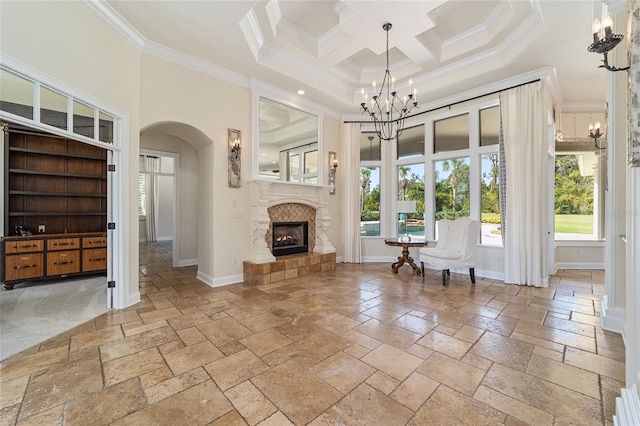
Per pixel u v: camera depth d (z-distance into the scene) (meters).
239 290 4.15
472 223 4.61
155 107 3.77
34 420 1.60
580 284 4.52
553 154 5.25
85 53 2.82
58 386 1.90
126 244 3.39
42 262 4.39
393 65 5.26
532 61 4.10
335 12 3.81
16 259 4.20
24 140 4.59
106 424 1.57
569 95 5.39
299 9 3.76
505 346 2.47
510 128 4.62
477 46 4.26
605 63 1.99
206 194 4.60
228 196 4.57
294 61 4.69
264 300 3.70
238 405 1.72
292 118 5.51
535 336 2.67
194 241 6.20
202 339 2.58
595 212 5.80
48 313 3.20
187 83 4.09
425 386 1.92
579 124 5.87
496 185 5.08
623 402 1.44
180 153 5.97
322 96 5.44
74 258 4.66
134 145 3.50
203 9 3.12
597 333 2.73
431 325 2.91
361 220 6.66
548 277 4.80
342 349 2.41
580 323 2.97
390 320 3.04
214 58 4.11
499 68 4.31
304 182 5.71
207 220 4.56
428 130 5.88
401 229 6.38
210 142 4.41
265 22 3.68
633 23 1.34
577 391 1.86
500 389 1.88
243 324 2.92
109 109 3.12
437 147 5.86
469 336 2.66
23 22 2.28
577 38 3.56
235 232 4.65
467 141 5.45
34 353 2.33
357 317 3.12
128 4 3.01
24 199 4.62
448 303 3.59
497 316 3.16
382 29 3.78
